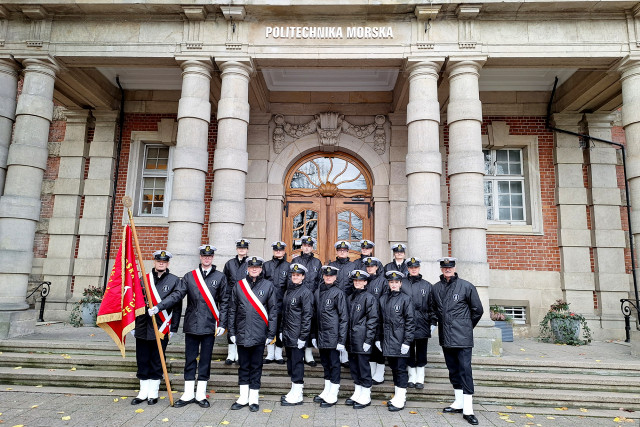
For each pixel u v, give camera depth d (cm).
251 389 511
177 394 564
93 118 1079
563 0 724
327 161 1082
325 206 1066
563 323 848
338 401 549
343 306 526
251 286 525
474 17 755
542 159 1030
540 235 1003
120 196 1053
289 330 536
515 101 1045
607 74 838
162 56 775
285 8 759
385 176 1030
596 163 1007
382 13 768
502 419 504
